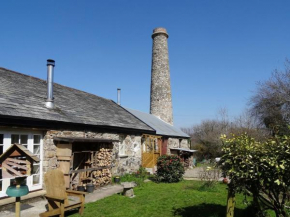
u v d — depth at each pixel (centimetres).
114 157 1216
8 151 400
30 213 614
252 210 626
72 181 931
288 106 1825
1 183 654
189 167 2078
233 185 515
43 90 1081
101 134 1106
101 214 648
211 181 1037
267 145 481
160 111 2659
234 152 491
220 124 3484
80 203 639
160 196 870
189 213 666
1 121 646
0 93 787
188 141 2634
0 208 623
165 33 2764
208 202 789
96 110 1273
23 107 773
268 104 1927
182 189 1015
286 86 1862
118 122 1298
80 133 963
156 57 2739
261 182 456
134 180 1193
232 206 529
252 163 462
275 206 487
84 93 1498
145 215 648
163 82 2695
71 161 857
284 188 442
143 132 1514
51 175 598
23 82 1034
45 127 796
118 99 1931
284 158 438
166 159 1239
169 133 1952
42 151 796
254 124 2267
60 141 839
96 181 983
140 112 2197
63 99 1109
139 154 1490
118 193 905
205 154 2906
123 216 636
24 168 416
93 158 1011
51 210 555
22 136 736
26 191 434
